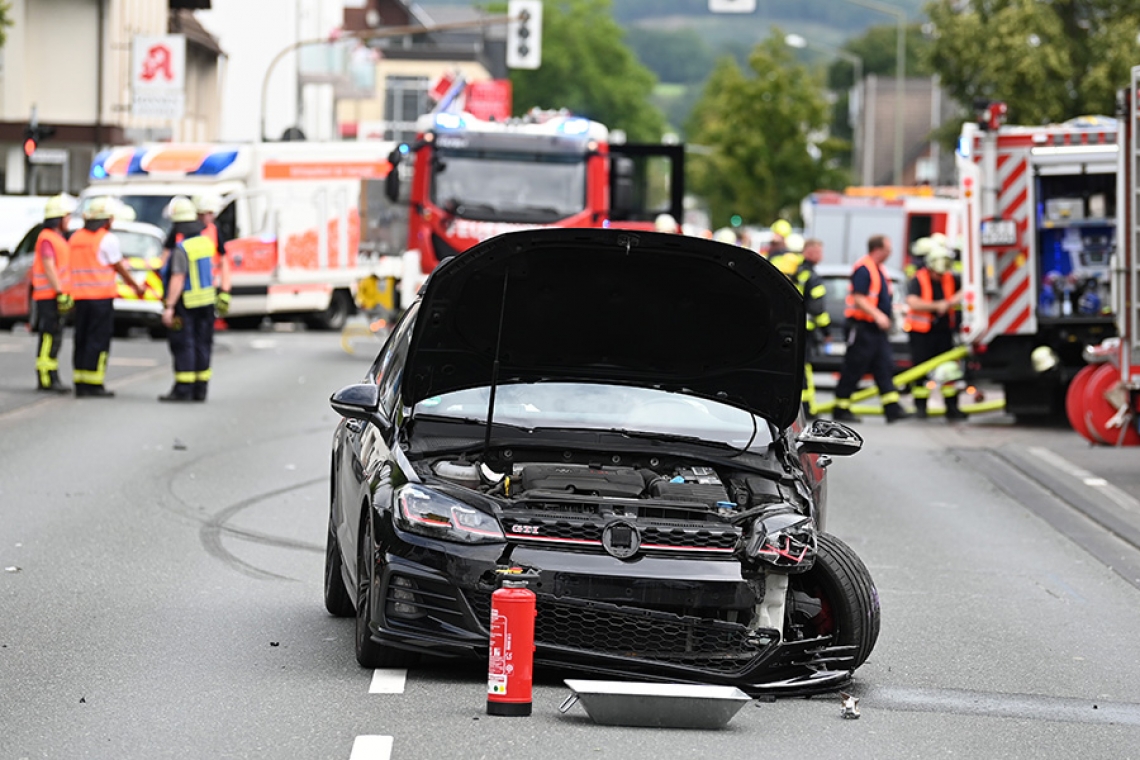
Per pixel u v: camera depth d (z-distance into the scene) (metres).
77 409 33.25
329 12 139.75
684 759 11.59
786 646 13.21
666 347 14.87
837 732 12.58
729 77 134.75
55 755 11.35
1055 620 17.42
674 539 13.15
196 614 16.14
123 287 54.22
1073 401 33.03
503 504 13.26
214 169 60.12
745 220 134.25
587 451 14.30
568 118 43.91
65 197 38.03
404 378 14.77
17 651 14.40
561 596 12.90
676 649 13.08
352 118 169.00
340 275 63.78
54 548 19.28
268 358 49.09
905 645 15.91
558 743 11.89
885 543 21.97
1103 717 13.47
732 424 14.95
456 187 43.06
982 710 13.52
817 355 46.34
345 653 14.65
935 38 77.62
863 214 70.50
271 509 22.62
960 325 40.56
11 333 56.66
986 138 36.59
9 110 87.00
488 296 14.33
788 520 13.36
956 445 33.38
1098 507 25.02
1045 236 36.94
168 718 12.38
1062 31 75.00
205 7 101.00
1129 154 27.31
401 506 13.21
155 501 22.83
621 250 13.99
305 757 11.40
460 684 13.57
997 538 22.67
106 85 87.62
